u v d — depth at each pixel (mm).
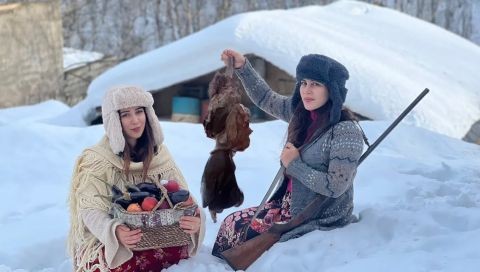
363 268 3783
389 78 13117
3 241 5188
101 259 3902
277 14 14906
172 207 3883
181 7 35844
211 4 35844
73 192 4117
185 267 3996
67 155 7230
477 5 34031
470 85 14961
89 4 35344
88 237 4008
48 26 20438
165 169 4254
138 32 35594
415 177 6297
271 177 6527
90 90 14492
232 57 4652
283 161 4102
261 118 13172
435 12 33750
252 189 6242
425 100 12875
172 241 3906
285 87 13273
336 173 4020
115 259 3816
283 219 4316
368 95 12562
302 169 4066
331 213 4297
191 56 13859
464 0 33750
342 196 4281
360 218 4496
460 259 3803
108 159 4082
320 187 4039
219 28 13750
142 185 3934
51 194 6340
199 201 6152
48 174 6777
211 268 4039
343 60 13430
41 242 5117
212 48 13594
